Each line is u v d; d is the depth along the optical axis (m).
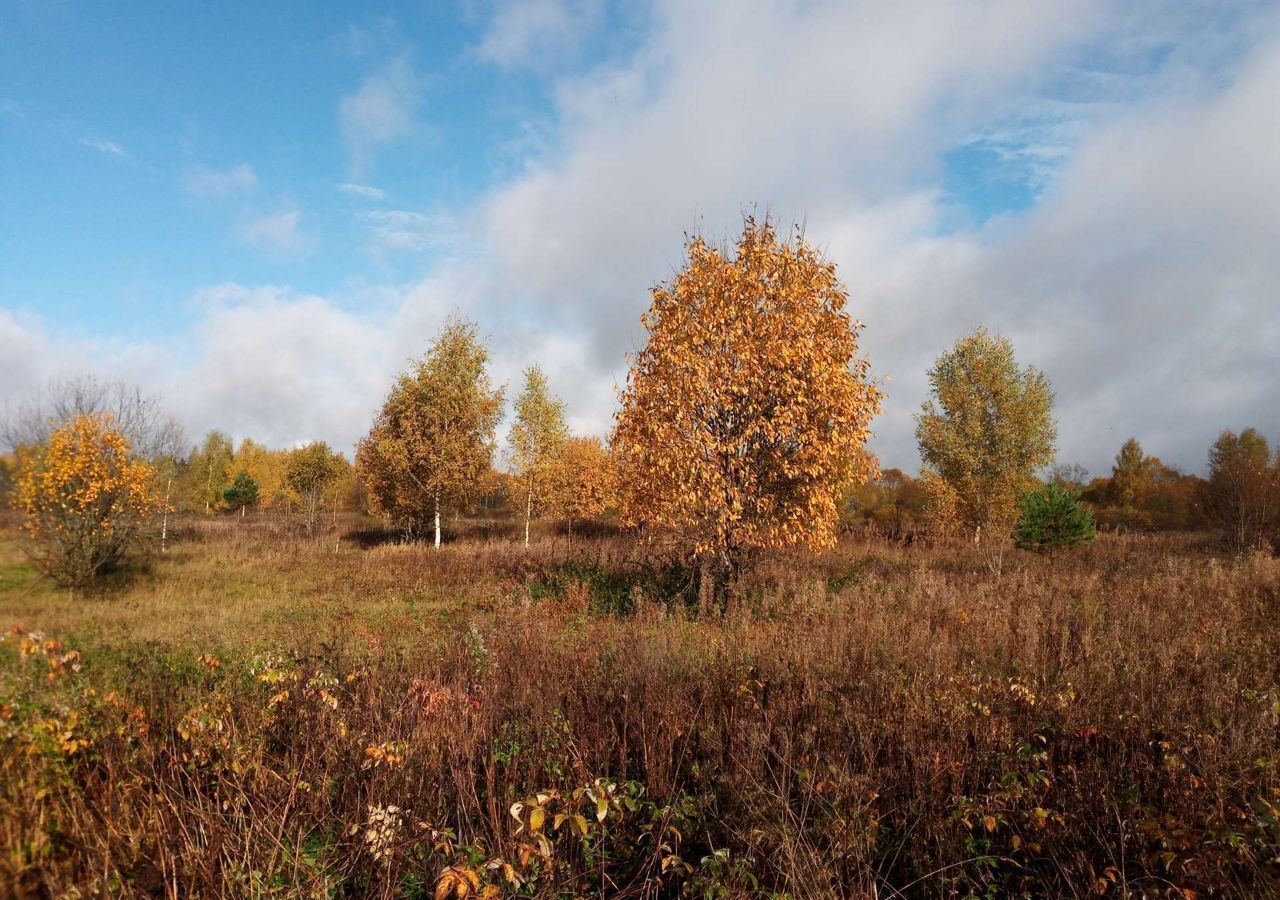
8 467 13.83
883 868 3.98
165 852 3.31
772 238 10.95
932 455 26.78
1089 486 44.78
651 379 10.76
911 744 4.53
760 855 3.82
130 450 14.87
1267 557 16.98
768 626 8.14
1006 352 25.67
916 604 9.44
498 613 9.74
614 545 19.11
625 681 5.77
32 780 3.38
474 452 25.94
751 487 10.62
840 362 10.81
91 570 13.76
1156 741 4.61
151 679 5.08
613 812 4.00
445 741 4.67
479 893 3.21
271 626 9.98
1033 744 4.88
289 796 3.79
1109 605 9.73
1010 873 3.76
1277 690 5.38
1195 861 3.36
